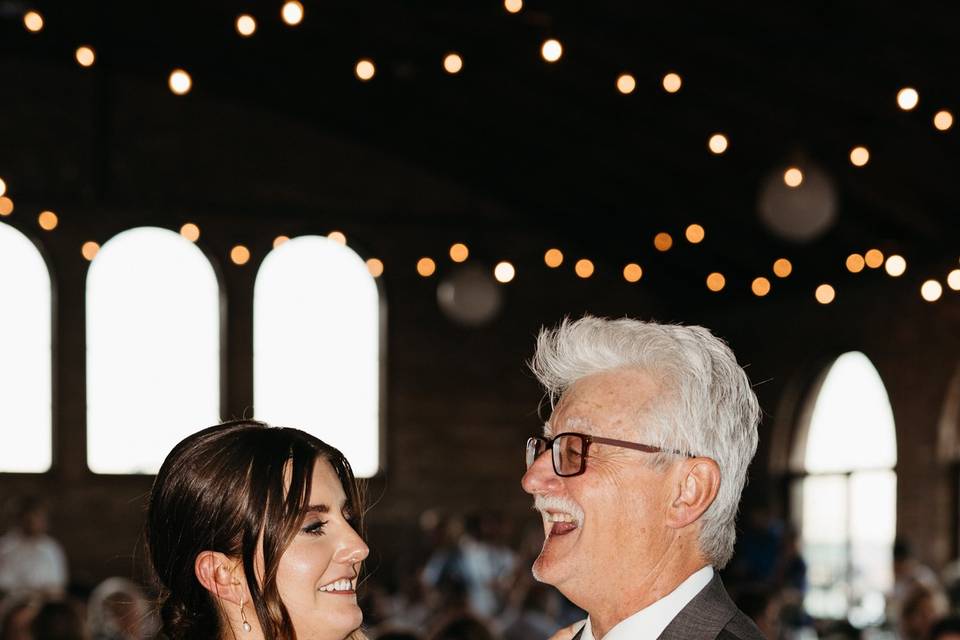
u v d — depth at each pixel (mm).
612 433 1754
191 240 12461
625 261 13539
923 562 9969
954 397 9789
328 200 12930
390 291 13117
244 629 1843
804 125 9352
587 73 10078
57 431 12016
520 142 11969
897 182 9500
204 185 12578
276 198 12766
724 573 9148
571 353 1824
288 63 11789
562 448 1774
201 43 11781
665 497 1746
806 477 11828
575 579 1770
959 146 8820
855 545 11039
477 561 9086
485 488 13258
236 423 1917
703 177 11039
